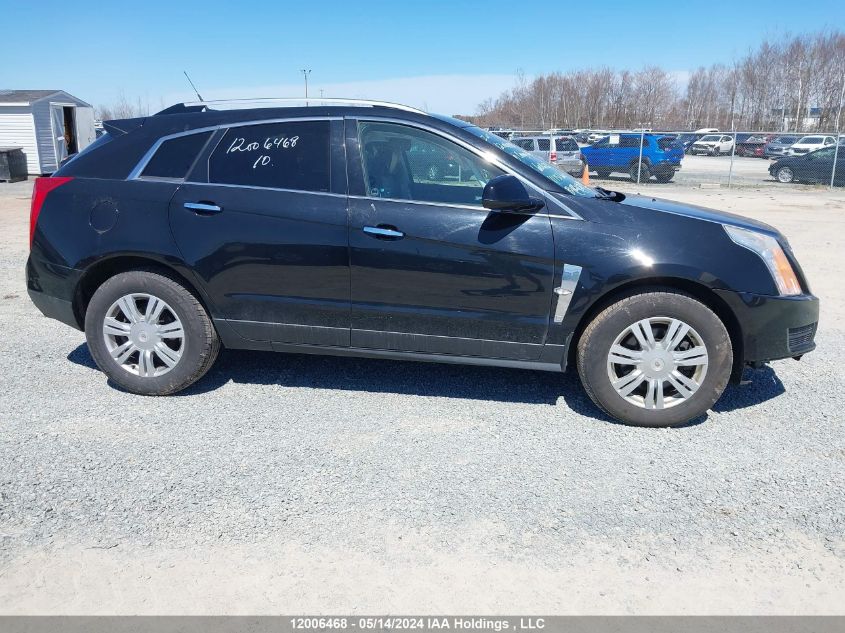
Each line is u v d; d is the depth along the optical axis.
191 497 3.24
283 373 4.84
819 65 67.19
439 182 4.06
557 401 4.43
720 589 2.66
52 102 25.89
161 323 4.38
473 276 3.97
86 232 4.30
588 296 3.89
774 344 3.96
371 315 4.12
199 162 4.26
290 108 4.27
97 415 4.13
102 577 2.69
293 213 4.09
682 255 3.83
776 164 25.28
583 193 4.13
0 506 3.14
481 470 3.53
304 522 3.06
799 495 3.32
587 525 3.06
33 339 5.61
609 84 63.50
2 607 2.53
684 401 3.97
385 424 4.06
